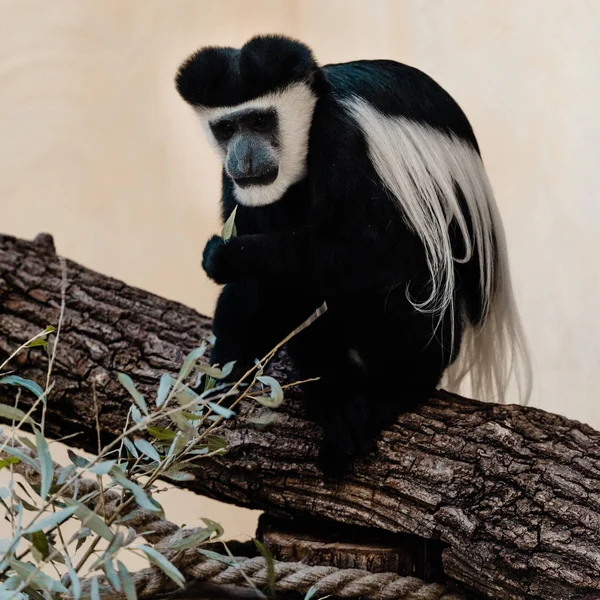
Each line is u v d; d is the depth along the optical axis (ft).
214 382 16.99
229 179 24.27
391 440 18.76
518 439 18.13
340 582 16.97
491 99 33.81
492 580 17.13
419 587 17.38
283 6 40.45
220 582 16.81
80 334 21.56
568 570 16.49
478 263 23.41
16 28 41.39
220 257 20.38
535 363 29.55
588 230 30.58
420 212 21.15
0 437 15.51
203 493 20.10
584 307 30.60
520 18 33.04
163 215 41.52
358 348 21.38
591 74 30.55
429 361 21.13
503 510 17.30
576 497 17.11
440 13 35.65
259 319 22.44
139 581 16.61
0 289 22.12
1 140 41.22
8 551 13.62
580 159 30.86
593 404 30.01
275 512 19.44
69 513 13.67
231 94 22.45
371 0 38.11
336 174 20.92
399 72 22.59
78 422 20.40
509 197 33.22
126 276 41.19
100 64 41.52
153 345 21.77
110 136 41.52
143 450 15.46
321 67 23.27
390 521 18.15
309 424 19.47
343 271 20.72
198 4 41.16
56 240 41.04
